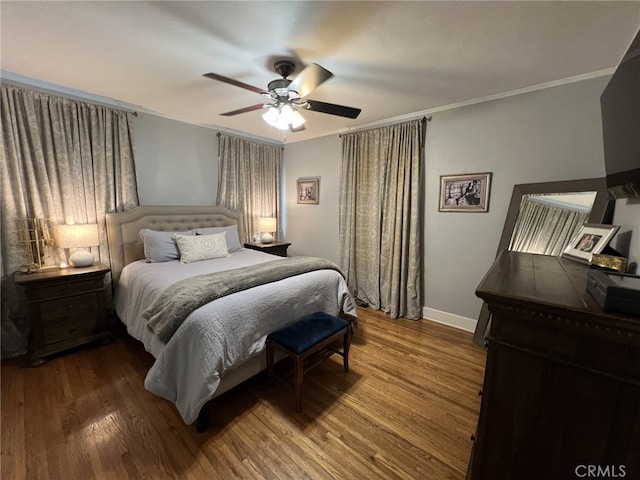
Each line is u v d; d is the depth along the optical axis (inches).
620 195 51.6
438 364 93.4
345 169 150.9
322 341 74.9
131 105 120.0
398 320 130.6
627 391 28.8
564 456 32.9
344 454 58.7
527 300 32.4
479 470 38.7
